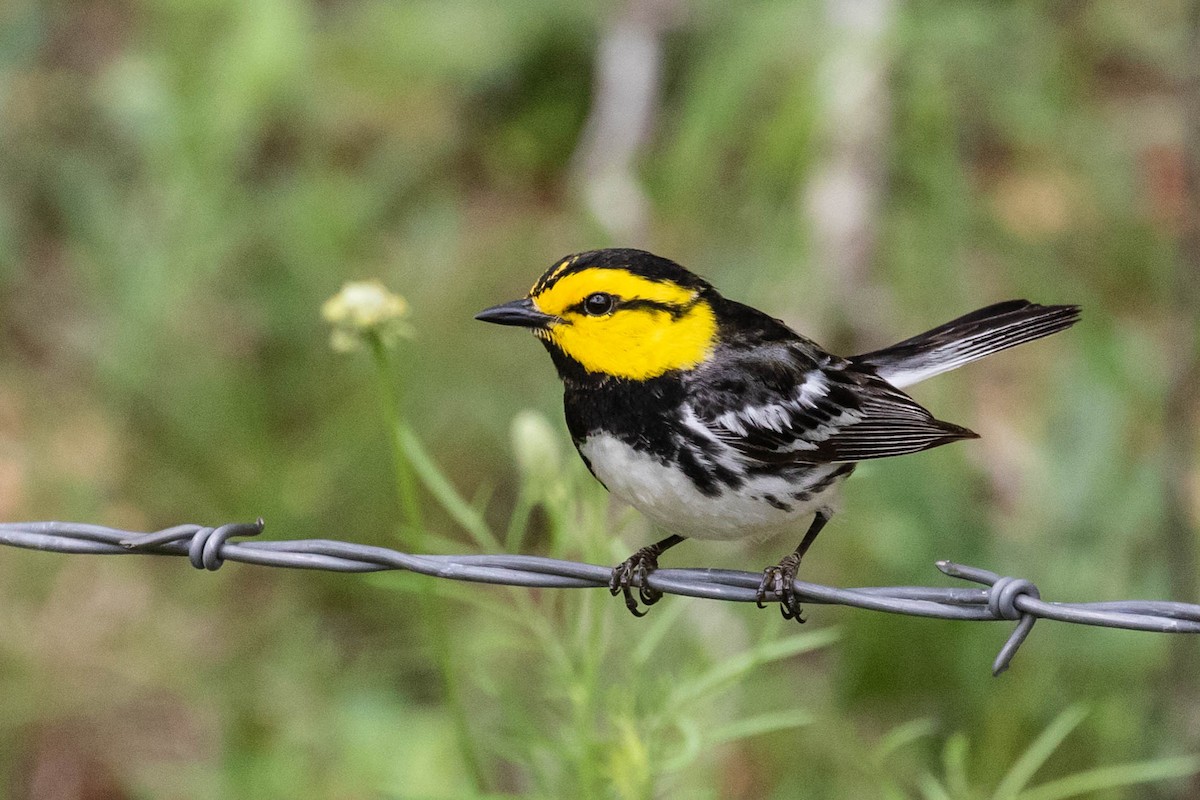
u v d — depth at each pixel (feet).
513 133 54.29
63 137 51.24
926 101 41.09
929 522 34.76
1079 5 48.19
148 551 22.43
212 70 45.80
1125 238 48.24
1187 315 33.30
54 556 39.24
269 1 45.78
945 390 41.24
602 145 49.21
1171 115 52.75
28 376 45.91
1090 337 37.01
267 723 35.22
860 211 43.01
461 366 42.73
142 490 41.81
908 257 42.93
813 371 25.50
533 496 25.84
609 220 46.37
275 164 51.01
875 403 25.73
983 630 33.45
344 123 53.21
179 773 35.09
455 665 34.35
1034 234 48.57
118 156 50.03
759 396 24.66
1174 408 32.81
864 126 42.37
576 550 28.91
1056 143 47.98
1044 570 34.73
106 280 44.65
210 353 43.60
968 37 39.60
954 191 42.01
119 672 37.09
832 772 32.71
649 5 49.08
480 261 46.14
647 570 24.85
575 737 25.50
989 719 32.94
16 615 38.01
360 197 48.70
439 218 47.85
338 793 33.27
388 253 47.50
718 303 25.40
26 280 48.39
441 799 25.62
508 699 25.80
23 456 43.14
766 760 33.42
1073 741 32.65
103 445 43.34
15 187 50.24
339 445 41.16
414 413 41.70
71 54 53.83
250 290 45.19
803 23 41.29
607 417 24.81
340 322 25.25
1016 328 28.25
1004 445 42.63
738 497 24.66
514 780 32.48
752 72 42.04
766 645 24.45
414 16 54.90
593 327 24.48
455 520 40.96
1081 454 35.19
